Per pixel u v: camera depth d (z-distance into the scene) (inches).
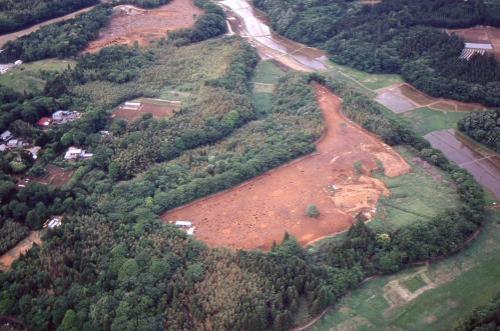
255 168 6525.6
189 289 4886.8
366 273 5265.8
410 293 5152.6
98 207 5826.8
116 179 6397.6
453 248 5516.7
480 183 6707.7
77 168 6560.0
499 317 4451.3
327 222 5895.7
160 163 6742.1
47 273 5002.5
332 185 6471.5
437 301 5078.7
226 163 6599.4
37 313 4709.6
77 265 5123.0
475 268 5438.0
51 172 6530.5
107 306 4665.4
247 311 4621.1
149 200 5944.9
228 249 5354.3
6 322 4852.4
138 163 6604.3
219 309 4702.3
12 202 5787.4
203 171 6476.4
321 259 5378.9
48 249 5265.8
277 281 4899.1
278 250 5280.5
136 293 4800.7
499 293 4945.9
